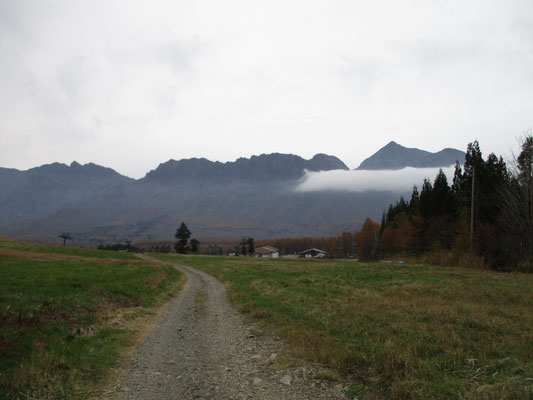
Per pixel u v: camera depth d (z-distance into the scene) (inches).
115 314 577.9
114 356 378.0
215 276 1487.5
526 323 444.1
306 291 812.6
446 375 277.7
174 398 272.4
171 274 1482.5
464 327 429.7
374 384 276.4
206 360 370.0
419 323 450.9
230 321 570.6
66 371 318.3
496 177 1937.7
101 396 276.1
